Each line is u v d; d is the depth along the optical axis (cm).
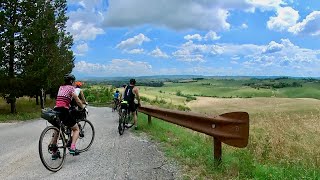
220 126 316
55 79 1916
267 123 443
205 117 336
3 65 1361
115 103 1460
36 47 1417
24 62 1387
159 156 392
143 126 710
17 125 896
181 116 437
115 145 488
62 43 2086
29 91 1459
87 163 375
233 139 301
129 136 584
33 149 477
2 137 630
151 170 328
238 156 341
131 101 646
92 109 1752
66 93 379
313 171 287
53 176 325
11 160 403
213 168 309
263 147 376
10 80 1355
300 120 428
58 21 1838
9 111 1496
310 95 7119
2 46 1322
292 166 311
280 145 372
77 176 321
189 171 316
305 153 348
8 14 1336
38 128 805
